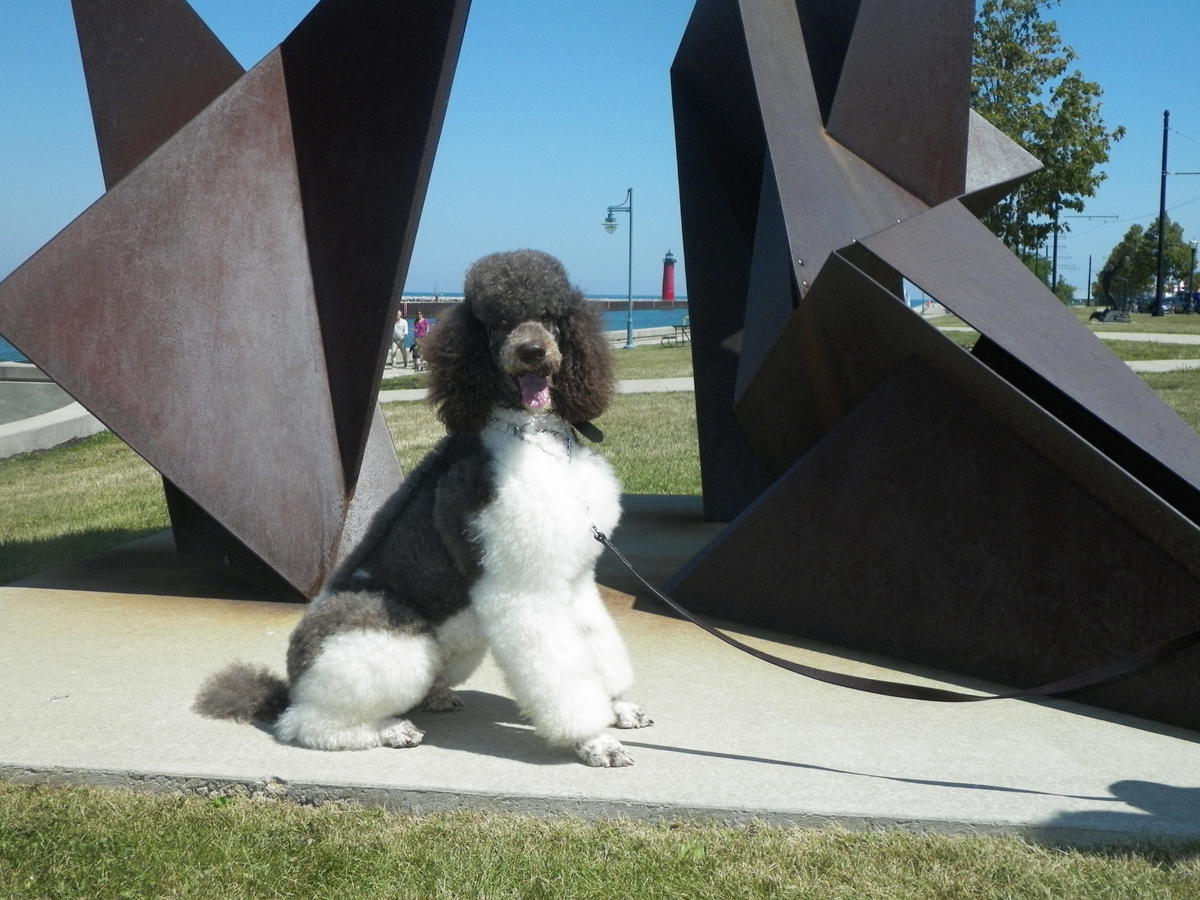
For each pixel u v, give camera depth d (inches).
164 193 125.2
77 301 119.6
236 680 96.3
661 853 75.7
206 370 126.4
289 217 133.7
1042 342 110.0
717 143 171.9
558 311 85.1
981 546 107.6
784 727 94.9
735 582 123.8
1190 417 294.4
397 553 88.3
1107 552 100.4
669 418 356.5
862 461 114.1
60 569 151.9
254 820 81.0
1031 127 571.2
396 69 124.3
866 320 113.3
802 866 74.4
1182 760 89.0
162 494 242.5
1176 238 1638.8
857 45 138.8
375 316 130.0
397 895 72.0
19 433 339.6
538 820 80.7
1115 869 73.6
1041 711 99.5
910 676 108.3
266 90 132.8
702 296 177.3
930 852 75.9
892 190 145.7
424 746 90.1
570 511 83.1
